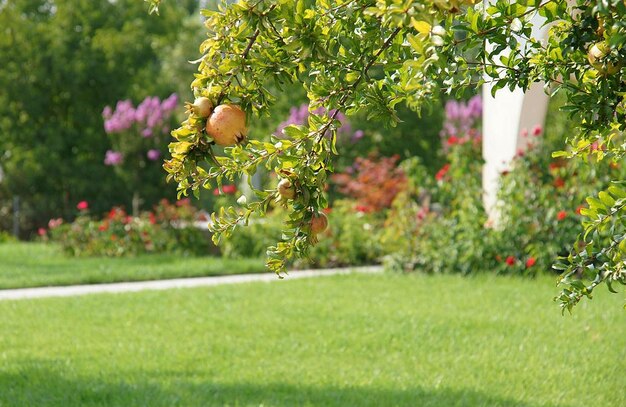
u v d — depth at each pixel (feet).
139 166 96.12
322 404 19.35
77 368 23.02
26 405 19.25
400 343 26.22
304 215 9.54
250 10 9.02
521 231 40.91
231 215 10.03
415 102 8.29
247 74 9.25
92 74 103.50
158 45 118.11
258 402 19.58
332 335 27.53
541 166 41.37
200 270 45.91
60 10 105.19
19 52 101.55
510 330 27.96
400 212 45.11
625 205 10.17
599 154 11.52
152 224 58.13
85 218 58.59
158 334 28.07
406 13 7.21
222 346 25.90
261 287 38.86
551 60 9.66
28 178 98.07
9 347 26.08
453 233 42.68
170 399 19.52
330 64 9.63
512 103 41.27
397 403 19.51
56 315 31.89
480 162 43.75
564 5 9.04
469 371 22.61
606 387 20.89
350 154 84.84
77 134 104.27
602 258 10.46
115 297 36.40
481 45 9.41
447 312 31.40
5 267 49.73
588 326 28.12
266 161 9.50
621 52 8.91
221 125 8.84
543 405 19.34
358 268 47.16
